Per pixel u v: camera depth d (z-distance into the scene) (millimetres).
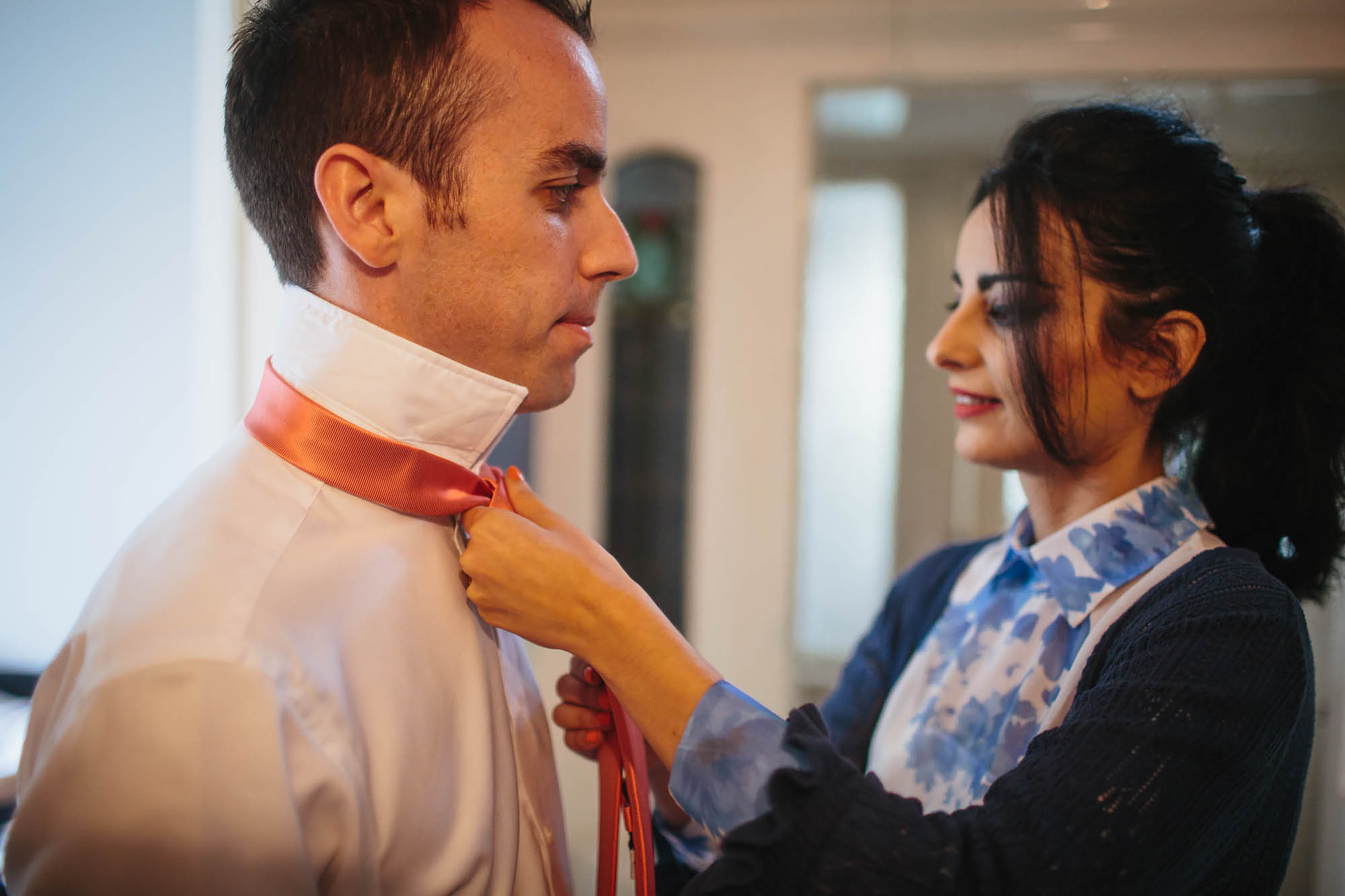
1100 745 472
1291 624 529
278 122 531
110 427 1077
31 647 1100
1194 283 610
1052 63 1683
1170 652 515
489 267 521
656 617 528
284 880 424
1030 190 631
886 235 2010
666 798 749
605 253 566
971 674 700
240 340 1064
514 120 508
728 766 482
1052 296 623
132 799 419
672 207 1877
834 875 439
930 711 701
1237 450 674
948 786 670
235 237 1053
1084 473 671
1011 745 637
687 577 1934
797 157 1823
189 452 1069
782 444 1879
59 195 1059
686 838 749
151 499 1077
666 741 509
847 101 1842
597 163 555
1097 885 431
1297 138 1612
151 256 1058
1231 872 540
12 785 858
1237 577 555
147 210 1053
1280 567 689
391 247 515
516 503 595
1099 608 621
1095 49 1661
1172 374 623
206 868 419
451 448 563
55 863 418
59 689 481
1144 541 619
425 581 544
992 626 710
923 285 2004
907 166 1991
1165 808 449
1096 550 628
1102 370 629
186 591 456
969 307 692
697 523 1918
